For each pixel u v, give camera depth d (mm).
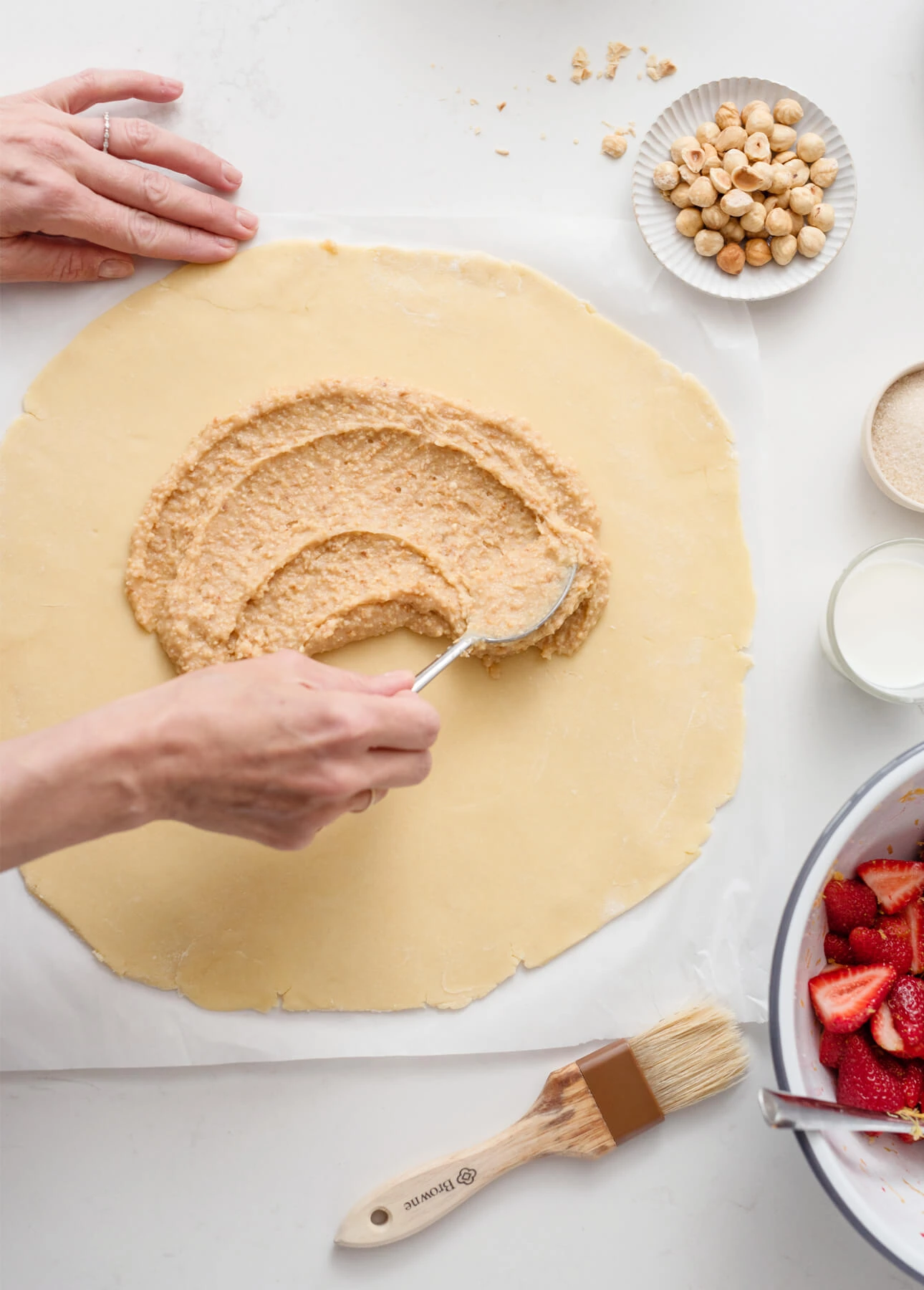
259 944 733
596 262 754
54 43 765
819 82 769
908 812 703
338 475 733
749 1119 743
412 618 733
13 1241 735
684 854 738
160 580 737
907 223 768
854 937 704
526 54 767
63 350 746
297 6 765
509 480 728
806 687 756
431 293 750
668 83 768
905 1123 663
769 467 761
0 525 741
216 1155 739
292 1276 736
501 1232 738
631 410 750
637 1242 738
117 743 621
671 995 737
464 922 734
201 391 748
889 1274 738
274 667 643
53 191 712
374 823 736
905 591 736
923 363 734
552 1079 725
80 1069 740
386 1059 740
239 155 762
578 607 738
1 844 621
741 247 751
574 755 740
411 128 765
